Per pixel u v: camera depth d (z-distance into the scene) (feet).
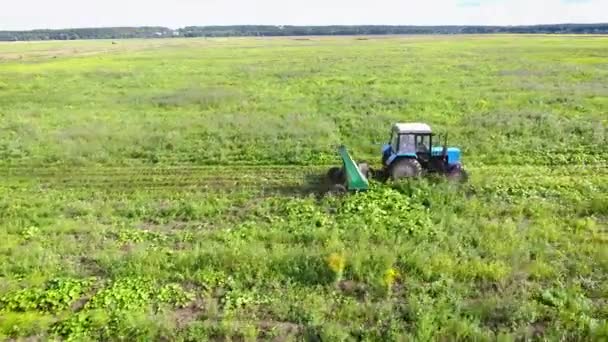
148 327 28.22
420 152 52.19
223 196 49.70
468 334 27.53
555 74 143.74
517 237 38.27
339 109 93.04
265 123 79.61
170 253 37.40
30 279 33.78
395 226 40.65
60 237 40.47
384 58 210.79
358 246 36.99
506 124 75.72
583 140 67.36
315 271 33.83
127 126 80.07
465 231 39.63
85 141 70.03
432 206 44.98
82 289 32.76
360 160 62.39
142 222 44.45
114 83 138.82
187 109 97.40
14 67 189.47
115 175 57.26
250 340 27.58
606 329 27.48
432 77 140.15
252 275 34.01
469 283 32.78
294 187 52.60
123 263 35.22
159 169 59.21
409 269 34.30
